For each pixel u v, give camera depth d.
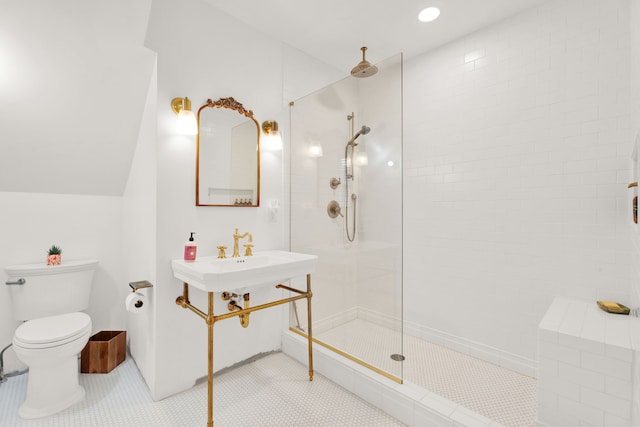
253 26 2.19
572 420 1.39
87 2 1.51
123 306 2.39
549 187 1.94
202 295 1.94
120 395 1.81
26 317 1.90
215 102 1.98
